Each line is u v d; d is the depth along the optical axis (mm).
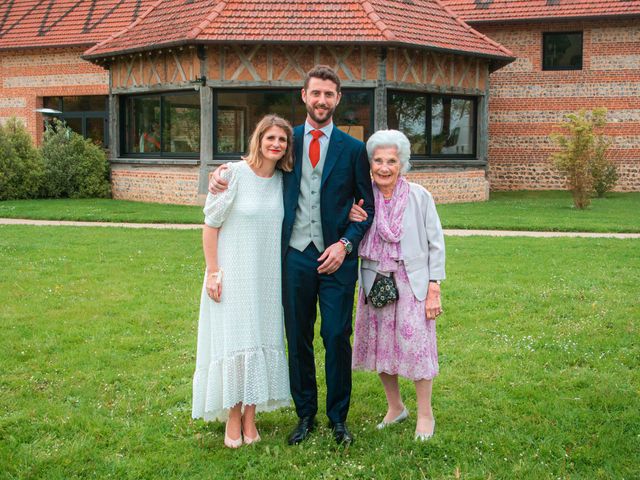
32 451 3859
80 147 19469
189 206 16922
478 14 21391
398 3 17672
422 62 17109
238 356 3926
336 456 3848
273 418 4434
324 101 3936
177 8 18266
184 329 6234
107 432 4141
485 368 5215
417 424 4113
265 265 4012
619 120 20922
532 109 21656
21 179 18672
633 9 20062
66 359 5418
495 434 4090
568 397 4625
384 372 4195
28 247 10305
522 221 13570
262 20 16375
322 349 5766
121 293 7504
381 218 4035
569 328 6164
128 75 18531
